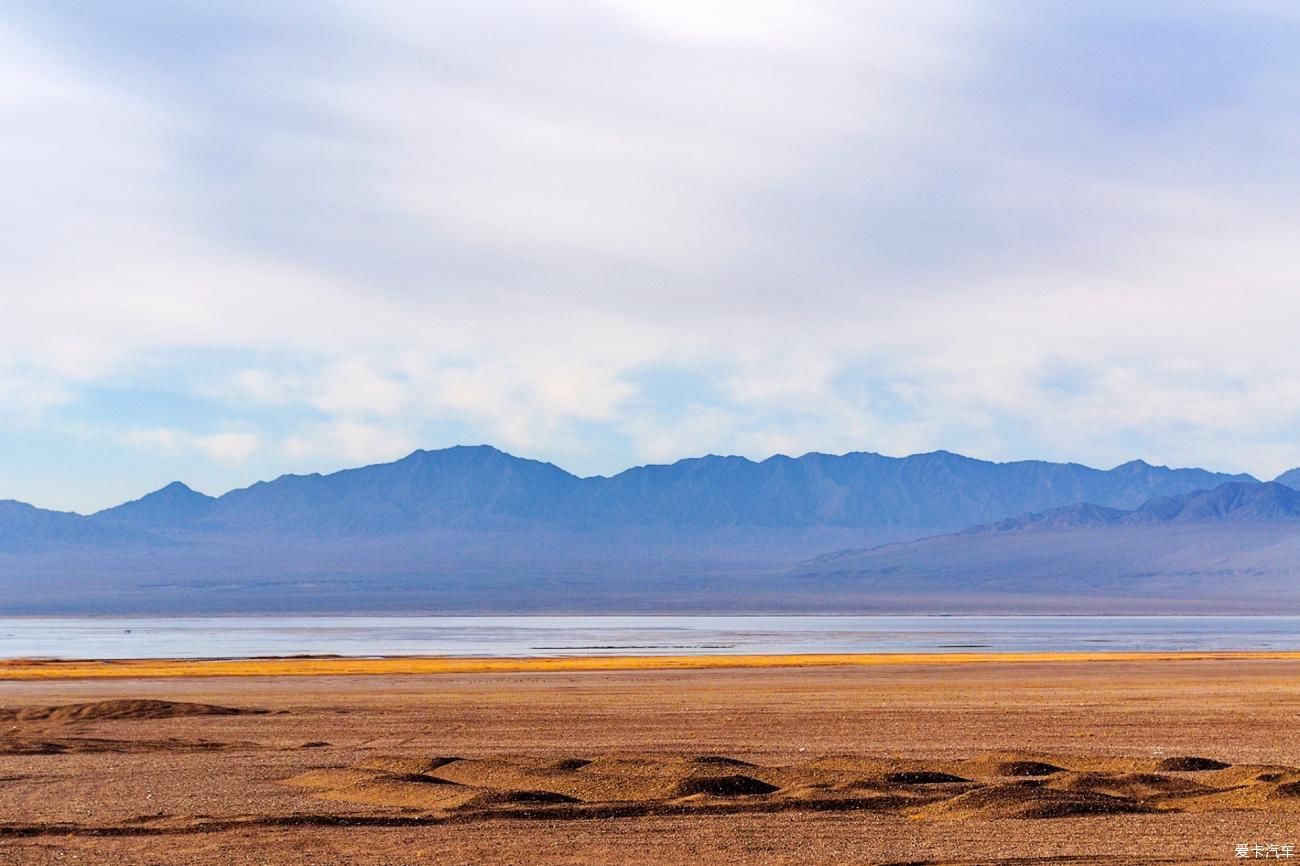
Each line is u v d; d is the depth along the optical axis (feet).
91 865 91.45
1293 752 161.27
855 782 125.49
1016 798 113.50
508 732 187.32
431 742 174.81
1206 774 131.75
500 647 534.37
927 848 95.86
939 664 373.81
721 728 191.42
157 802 120.98
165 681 312.29
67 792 127.65
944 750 163.53
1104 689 271.69
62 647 553.64
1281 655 418.72
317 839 100.27
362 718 210.59
